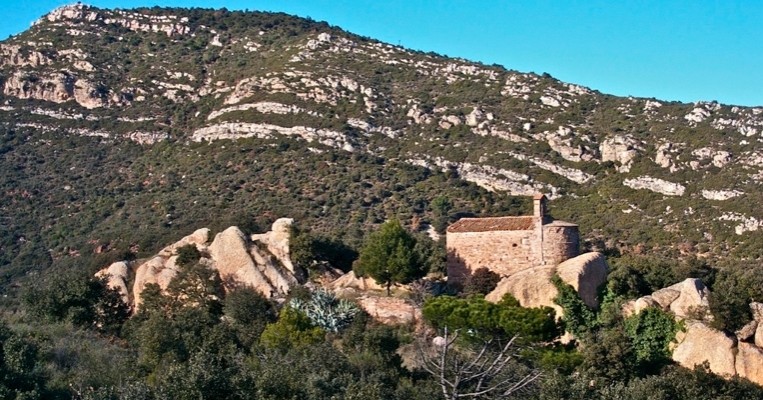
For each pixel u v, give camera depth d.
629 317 63.28
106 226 116.38
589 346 58.84
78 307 70.81
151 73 175.00
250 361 52.16
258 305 68.44
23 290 85.38
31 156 143.25
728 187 117.12
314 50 187.00
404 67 183.50
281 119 150.12
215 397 42.94
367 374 52.84
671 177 124.06
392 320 67.12
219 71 179.25
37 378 48.66
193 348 56.03
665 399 49.22
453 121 151.38
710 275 69.50
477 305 60.31
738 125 137.25
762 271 80.31
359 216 115.44
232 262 74.50
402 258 71.56
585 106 158.25
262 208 118.00
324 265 79.19
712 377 54.16
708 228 108.12
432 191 127.75
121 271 78.50
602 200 123.81
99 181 135.50
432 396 46.84
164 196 126.38
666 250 103.31
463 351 55.34
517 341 57.66
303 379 47.06
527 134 144.25
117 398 43.53
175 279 72.31
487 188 130.38
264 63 180.75
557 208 124.62
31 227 118.69
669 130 140.75
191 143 147.50
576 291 64.44
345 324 65.81
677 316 62.38
